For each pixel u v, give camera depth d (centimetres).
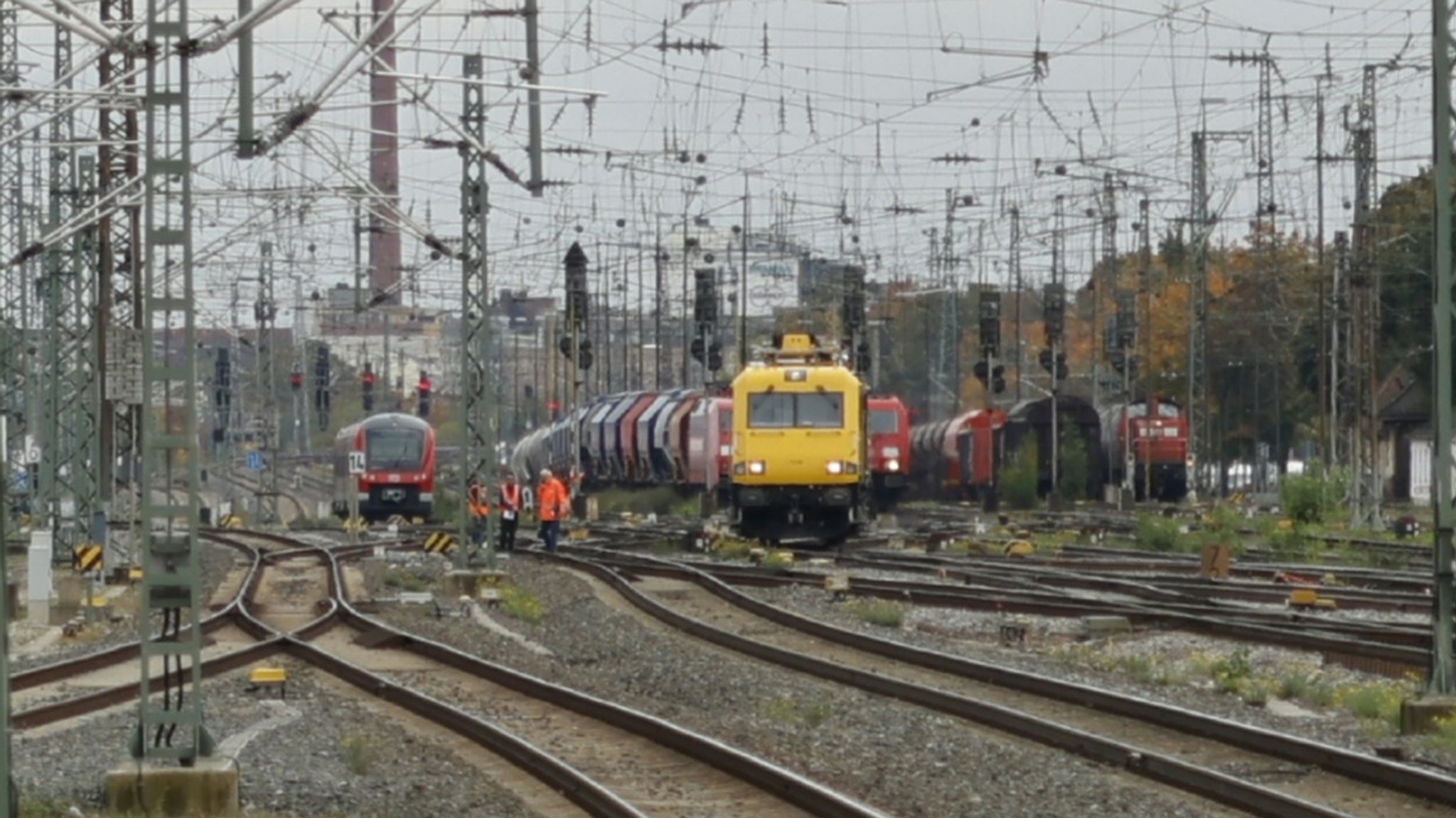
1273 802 4697
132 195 12394
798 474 15600
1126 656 8500
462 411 12612
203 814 4869
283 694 7438
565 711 6956
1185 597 10819
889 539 16912
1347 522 19450
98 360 15575
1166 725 6291
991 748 5934
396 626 10138
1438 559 6431
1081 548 16125
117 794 4900
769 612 10431
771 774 5122
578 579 13175
